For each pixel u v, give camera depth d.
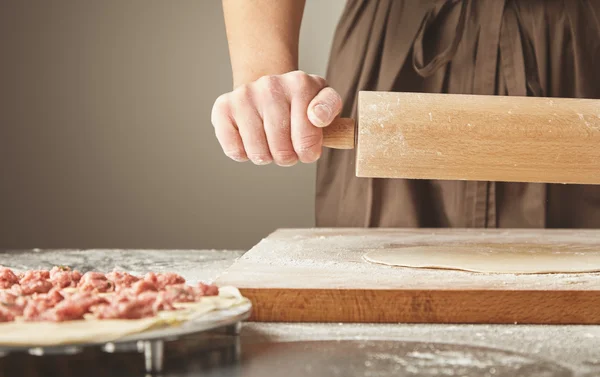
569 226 1.43
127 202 2.57
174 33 2.51
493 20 1.36
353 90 1.43
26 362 0.49
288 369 0.49
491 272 0.78
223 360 0.51
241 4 1.15
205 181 2.55
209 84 2.52
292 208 2.54
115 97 2.54
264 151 0.94
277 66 1.11
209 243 2.56
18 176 2.57
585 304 0.67
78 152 2.56
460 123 0.87
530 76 1.35
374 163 0.88
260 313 0.67
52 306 0.53
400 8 1.40
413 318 0.67
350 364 0.50
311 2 2.46
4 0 2.52
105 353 0.52
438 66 1.27
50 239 2.58
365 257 0.90
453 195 1.41
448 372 0.48
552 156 0.87
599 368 0.50
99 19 2.52
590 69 1.38
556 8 1.37
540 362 0.51
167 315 0.51
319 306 0.67
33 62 2.54
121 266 1.04
